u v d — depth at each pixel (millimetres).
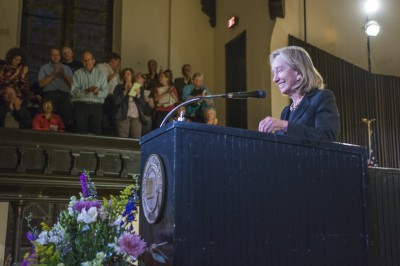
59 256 1496
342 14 8914
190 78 8336
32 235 1670
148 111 7348
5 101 6676
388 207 2031
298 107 1994
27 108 7023
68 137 6449
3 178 6055
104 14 9773
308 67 2049
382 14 9414
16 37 8922
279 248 1548
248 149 1559
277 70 2088
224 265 1446
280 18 8109
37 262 1574
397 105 9141
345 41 8859
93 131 6891
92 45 9609
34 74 9094
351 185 1752
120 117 7082
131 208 1719
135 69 9555
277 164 1603
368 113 8680
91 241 1559
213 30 10242
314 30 8484
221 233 1460
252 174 1549
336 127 1881
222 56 9781
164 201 1501
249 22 8898
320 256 1625
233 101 9234
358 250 1712
